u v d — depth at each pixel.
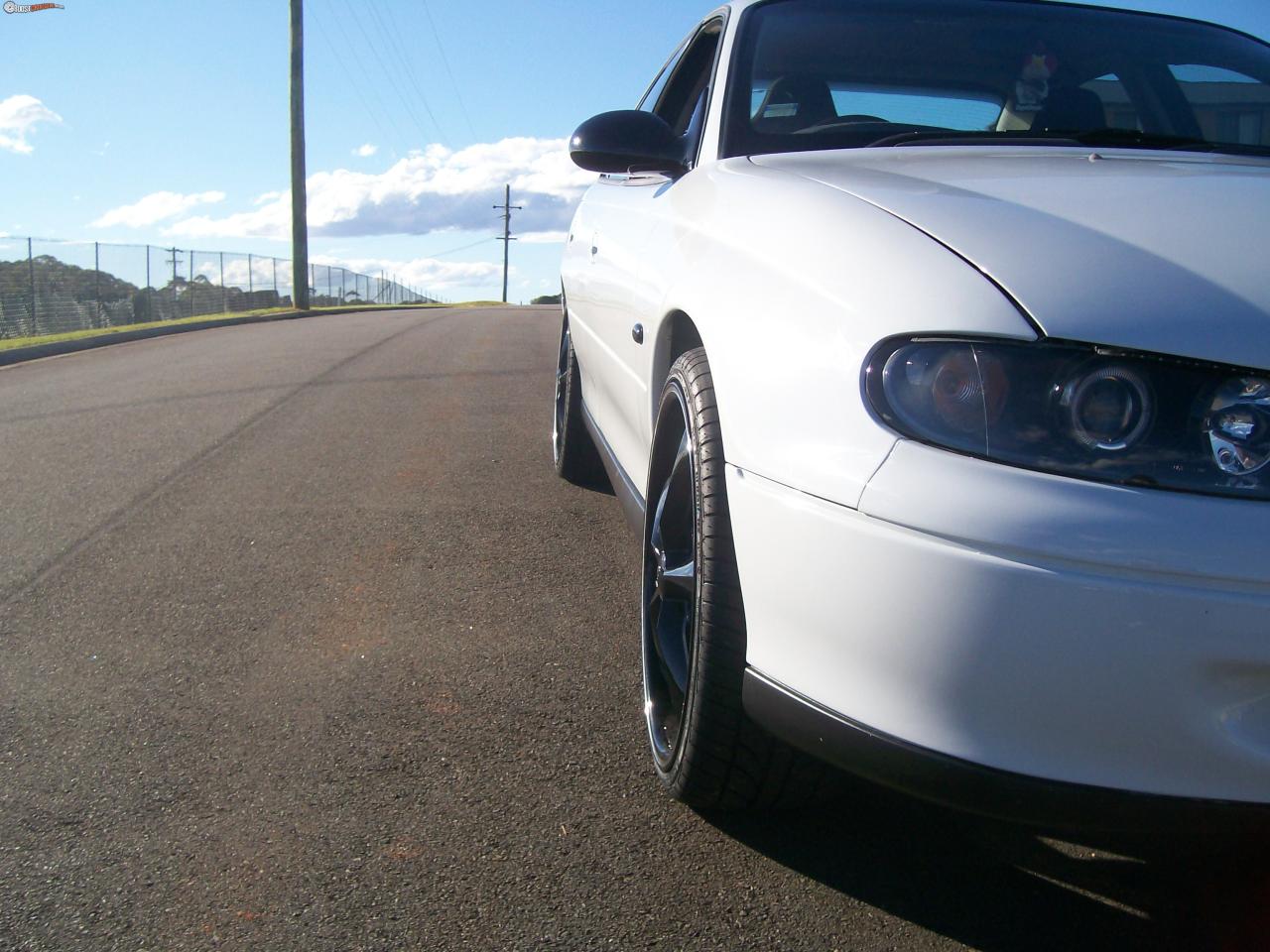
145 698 2.53
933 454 1.39
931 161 2.12
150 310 21.88
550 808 2.04
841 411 1.49
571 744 2.29
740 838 1.94
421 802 2.06
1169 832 1.38
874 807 2.05
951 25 2.85
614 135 2.65
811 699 1.56
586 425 3.97
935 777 1.42
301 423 6.03
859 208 1.76
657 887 1.79
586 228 3.78
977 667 1.37
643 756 2.24
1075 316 1.40
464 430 5.78
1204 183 1.80
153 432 5.85
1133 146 2.41
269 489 4.51
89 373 9.10
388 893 1.78
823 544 1.49
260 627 2.97
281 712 2.45
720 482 1.79
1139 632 1.30
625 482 2.92
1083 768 1.36
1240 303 1.41
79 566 3.52
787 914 1.73
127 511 4.20
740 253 1.95
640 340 2.52
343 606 3.13
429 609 3.10
